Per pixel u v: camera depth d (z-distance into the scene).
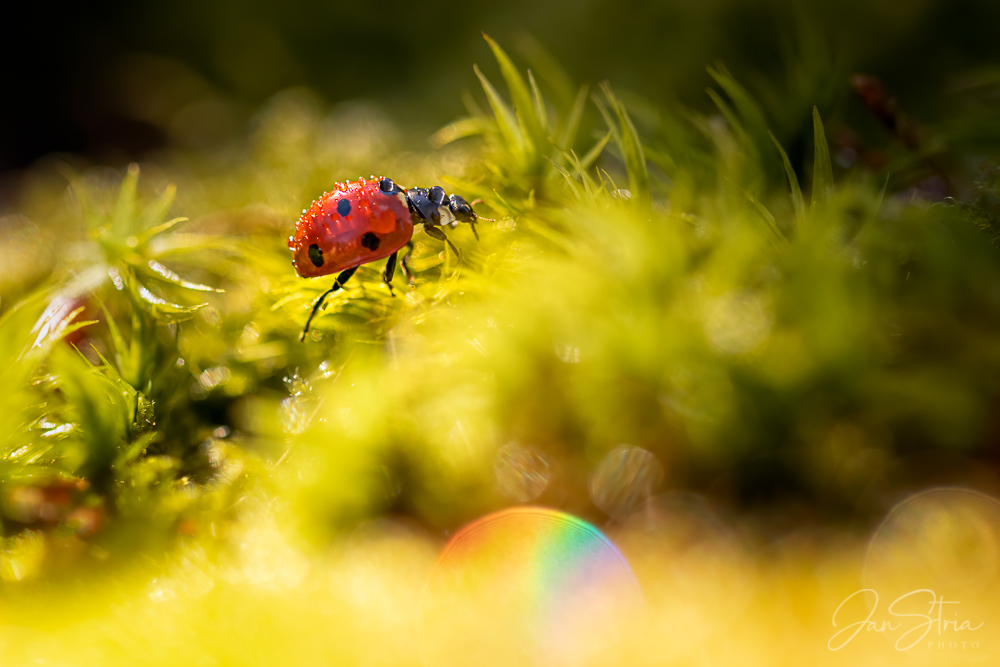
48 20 0.47
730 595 0.10
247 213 0.13
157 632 0.10
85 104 0.43
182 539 0.11
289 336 0.11
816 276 0.11
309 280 0.11
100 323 0.11
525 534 0.11
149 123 0.40
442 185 0.12
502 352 0.11
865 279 0.11
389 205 0.11
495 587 0.10
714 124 0.12
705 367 0.11
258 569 0.11
